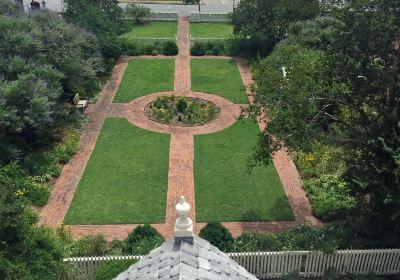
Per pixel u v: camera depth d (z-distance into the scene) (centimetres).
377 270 2158
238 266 1105
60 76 3319
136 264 1089
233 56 5119
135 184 2830
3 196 1886
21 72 3109
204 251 1051
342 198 2594
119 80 4384
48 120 3000
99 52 4234
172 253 1016
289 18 4791
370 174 2133
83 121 3562
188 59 5000
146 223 2503
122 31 5281
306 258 2106
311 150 2383
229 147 3266
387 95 2284
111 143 3291
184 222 1038
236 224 2512
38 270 1780
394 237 2189
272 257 2083
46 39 3575
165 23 6209
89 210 2594
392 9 2066
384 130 2162
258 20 4872
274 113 2270
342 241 2188
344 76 2259
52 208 2603
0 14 3659
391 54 2169
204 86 4288
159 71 4631
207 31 5888
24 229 1873
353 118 2367
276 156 3166
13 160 2839
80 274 2030
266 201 2705
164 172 2958
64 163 3041
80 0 4666
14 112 2844
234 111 3809
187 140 3350
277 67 2725
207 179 2894
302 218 2566
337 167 2870
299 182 2889
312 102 2248
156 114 3678
